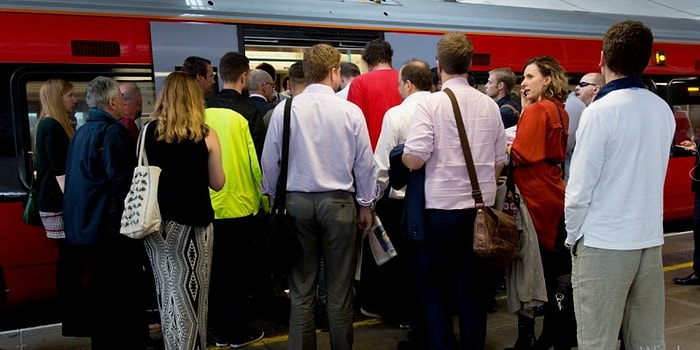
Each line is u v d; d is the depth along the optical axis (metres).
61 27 4.72
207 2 5.30
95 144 3.38
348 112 3.27
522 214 3.42
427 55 6.38
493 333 4.25
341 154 3.23
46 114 3.77
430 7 6.57
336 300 3.29
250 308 4.94
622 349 3.08
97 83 3.49
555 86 3.54
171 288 3.01
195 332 3.03
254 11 5.46
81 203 3.38
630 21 2.57
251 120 4.11
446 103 3.17
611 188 2.52
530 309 3.64
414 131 3.16
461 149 3.18
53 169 3.63
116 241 3.45
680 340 4.03
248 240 4.01
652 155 2.52
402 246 4.12
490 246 3.08
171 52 5.09
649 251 2.56
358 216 3.43
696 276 5.38
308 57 3.33
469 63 3.31
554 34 7.24
